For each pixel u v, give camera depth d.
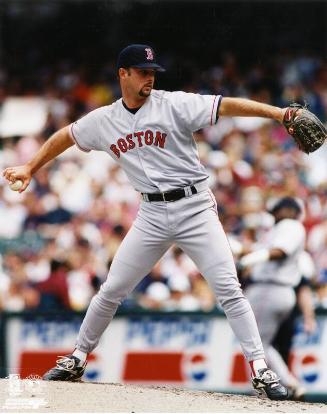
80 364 19.34
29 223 43.88
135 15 56.19
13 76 55.66
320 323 29.52
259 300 28.28
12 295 39.00
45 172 45.75
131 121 17.62
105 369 29.89
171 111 17.30
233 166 45.62
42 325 30.55
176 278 37.22
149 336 29.97
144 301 36.50
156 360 29.89
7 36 57.06
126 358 29.91
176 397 18.02
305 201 43.44
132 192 44.75
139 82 17.22
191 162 17.72
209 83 54.94
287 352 28.73
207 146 48.00
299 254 28.38
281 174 45.69
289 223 27.98
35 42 57.03
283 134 48.12
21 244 41.66
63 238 41.88
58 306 37.66
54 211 44.06
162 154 17.55
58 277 37.78
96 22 56.59
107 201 44.34
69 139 18.55
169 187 17.67
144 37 56.22
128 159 17.89
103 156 47.34
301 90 53.94
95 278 38.75
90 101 53.84
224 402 17.84
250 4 55.66
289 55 55.91
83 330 19.25
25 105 52.56
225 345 29.62
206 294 36.91
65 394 17.56
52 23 57.28
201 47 55.62
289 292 28.22
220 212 42.62
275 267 28.11
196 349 29.78
